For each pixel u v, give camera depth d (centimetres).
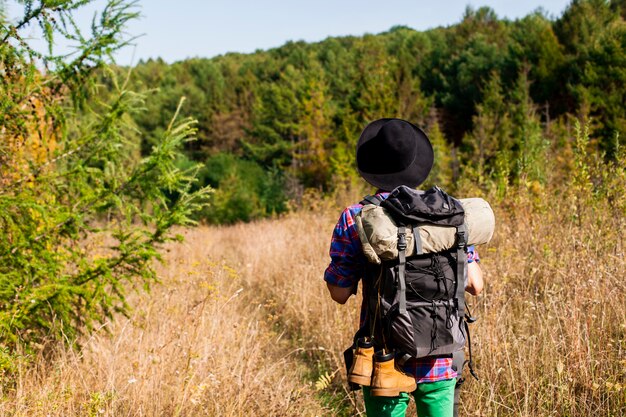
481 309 460
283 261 875
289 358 513
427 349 207
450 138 4006
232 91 6147
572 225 605
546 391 345
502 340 403
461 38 4722
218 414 337
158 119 5497
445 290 210
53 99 383
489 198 801
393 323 208
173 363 375
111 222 432
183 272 622
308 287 650
